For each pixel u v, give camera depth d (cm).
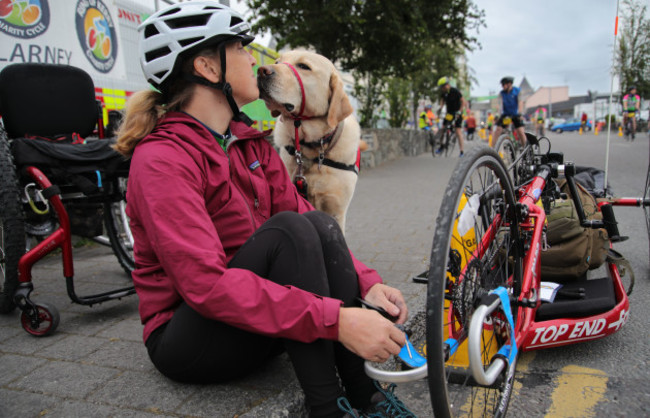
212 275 130
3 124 280
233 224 165
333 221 168
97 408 168
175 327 151
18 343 230
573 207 259
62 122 293
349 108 277
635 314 270
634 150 1309
